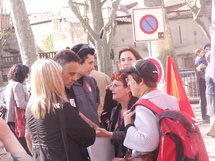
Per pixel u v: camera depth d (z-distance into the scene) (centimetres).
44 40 5456
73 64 430
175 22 5312
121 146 455
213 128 844
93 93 528
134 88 413
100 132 443
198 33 5362
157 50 1198
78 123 389
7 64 5547
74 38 5259
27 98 725
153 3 1198
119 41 5106
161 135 380
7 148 316
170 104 406
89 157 448
